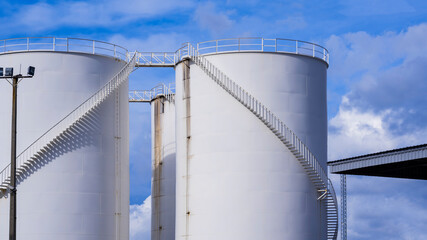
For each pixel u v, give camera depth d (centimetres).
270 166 6141
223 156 6169
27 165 6200
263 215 6094
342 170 6419
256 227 6078
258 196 6103
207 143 6238
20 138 6231
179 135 6475
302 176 6228
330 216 6400
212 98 6253
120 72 6538
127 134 6738
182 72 6488
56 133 6234
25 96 6266
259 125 6159
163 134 7919
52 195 6206
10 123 6253
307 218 6206
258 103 6159
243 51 6225
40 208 6181
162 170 7894
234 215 6097
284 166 6172
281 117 6200
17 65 6328
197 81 6350
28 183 6197
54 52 6319
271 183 6128
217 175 6169
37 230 6159
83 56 6384
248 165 6125
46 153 6231
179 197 6406
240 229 6078
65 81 6309
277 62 6247
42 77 6284
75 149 6297
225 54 6250
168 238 7756
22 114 6250
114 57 6550
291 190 6169
